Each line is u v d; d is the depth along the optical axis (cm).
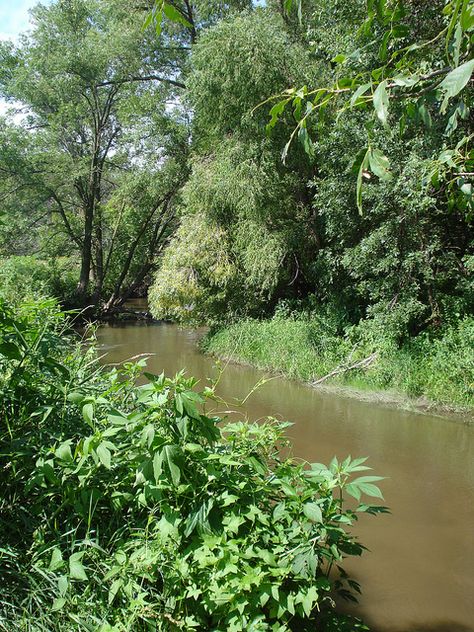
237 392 1039
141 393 292
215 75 1307
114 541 295
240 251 1405
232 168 1322
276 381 1140
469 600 393
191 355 1445
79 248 2459
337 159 1037
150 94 2136
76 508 289
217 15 1888
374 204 983
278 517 280
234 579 258
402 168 875
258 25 1276
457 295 1065
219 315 1518
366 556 450
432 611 380
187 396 275
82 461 278
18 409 338
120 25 2056
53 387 338
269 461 404
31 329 349
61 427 324
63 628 258
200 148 1830
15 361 356
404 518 519
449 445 736
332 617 317
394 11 178
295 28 1499
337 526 293
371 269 1045
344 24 922
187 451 285
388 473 636
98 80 2145
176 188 2100
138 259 2556
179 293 1442
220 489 289
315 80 1245
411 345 1020
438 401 898
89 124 2348
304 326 1240
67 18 2147
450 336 958
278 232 1326
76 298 2277
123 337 1764
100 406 360
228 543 267
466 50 174
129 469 311
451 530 496
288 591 278
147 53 2091
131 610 260
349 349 1131
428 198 798
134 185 2114
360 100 168
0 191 2159
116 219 2477
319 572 321
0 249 2161
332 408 923
